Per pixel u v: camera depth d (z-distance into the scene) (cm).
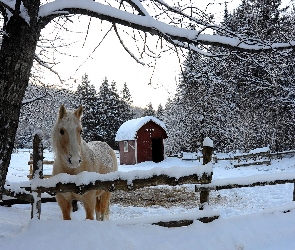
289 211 484
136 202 912
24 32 309
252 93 1346
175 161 2459
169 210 789
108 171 536
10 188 380
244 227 425
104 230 360
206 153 438
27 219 552
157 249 357
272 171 1470
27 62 316
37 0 313
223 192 1034
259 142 2095
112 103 4878
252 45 350
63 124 392
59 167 421
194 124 2506
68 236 342
